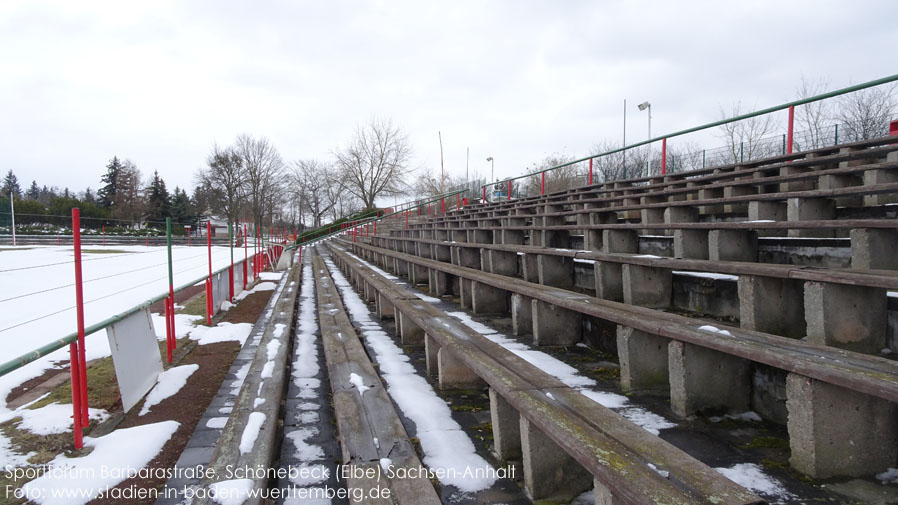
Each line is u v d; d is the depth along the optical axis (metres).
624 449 1.89
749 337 2.81
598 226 6.30
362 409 3.22
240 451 2.82
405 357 5.12
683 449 2.60
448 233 13.13
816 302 2.92
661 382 3.52
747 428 2.87
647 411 3.14
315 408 3.95
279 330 6.45
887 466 2.30
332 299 8.39
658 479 1.65
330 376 4.05
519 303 5.34
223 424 3.70
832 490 2.15
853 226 3.48
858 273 2.76
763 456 2.50
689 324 3.20
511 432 2.81
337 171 55.44
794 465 2.34
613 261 5.12
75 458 3.16
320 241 35.16
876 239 3.51
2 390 4.63
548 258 6.54
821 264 4.16
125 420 3.87
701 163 15.32
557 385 2.65
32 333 6.75
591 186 10.82
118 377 4.01
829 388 2.23
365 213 39.56
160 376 4.86
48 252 20.78
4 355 5.68
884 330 3.02
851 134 13.12
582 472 2.45
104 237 31.52
